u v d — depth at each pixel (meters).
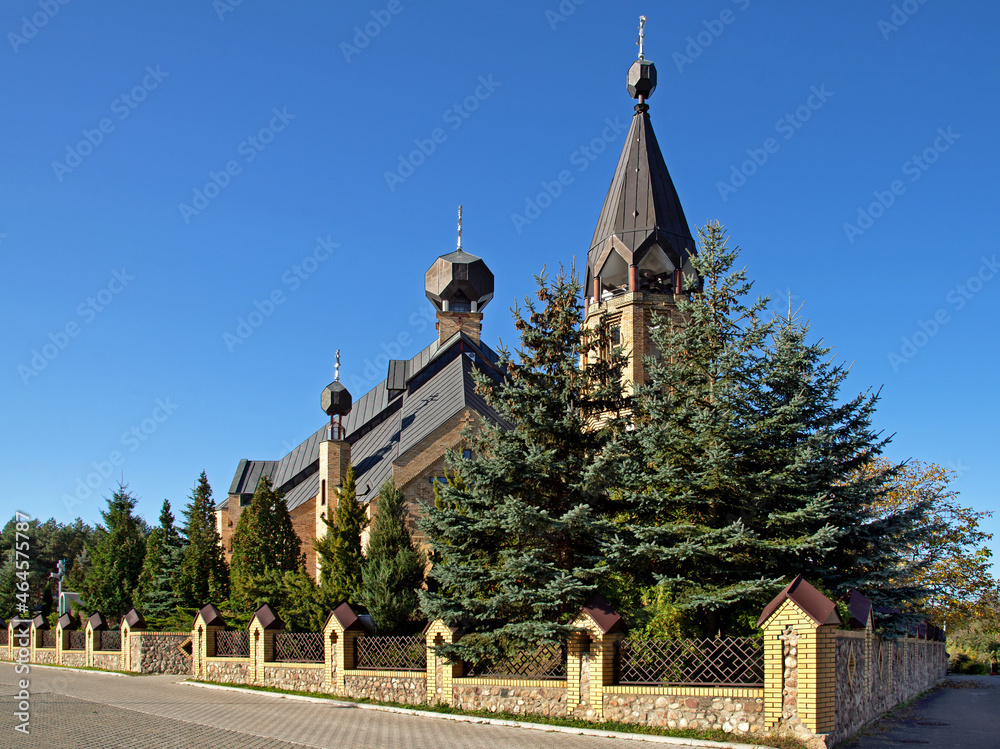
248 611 37.19
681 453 21.78
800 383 22.08
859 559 22.06
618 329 37.53
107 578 51.28
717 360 22.05
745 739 16.23
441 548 22.39
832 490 22.45
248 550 39.09
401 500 31.84
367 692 24.14
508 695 20.33
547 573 20.06
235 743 17.66
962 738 18.38
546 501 21.59
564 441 21.89
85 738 18.64
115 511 54.69
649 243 37.09
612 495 23.05
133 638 40.59
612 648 18.86
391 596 28.03
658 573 20.73
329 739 17.98
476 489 21.61
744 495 21.11
